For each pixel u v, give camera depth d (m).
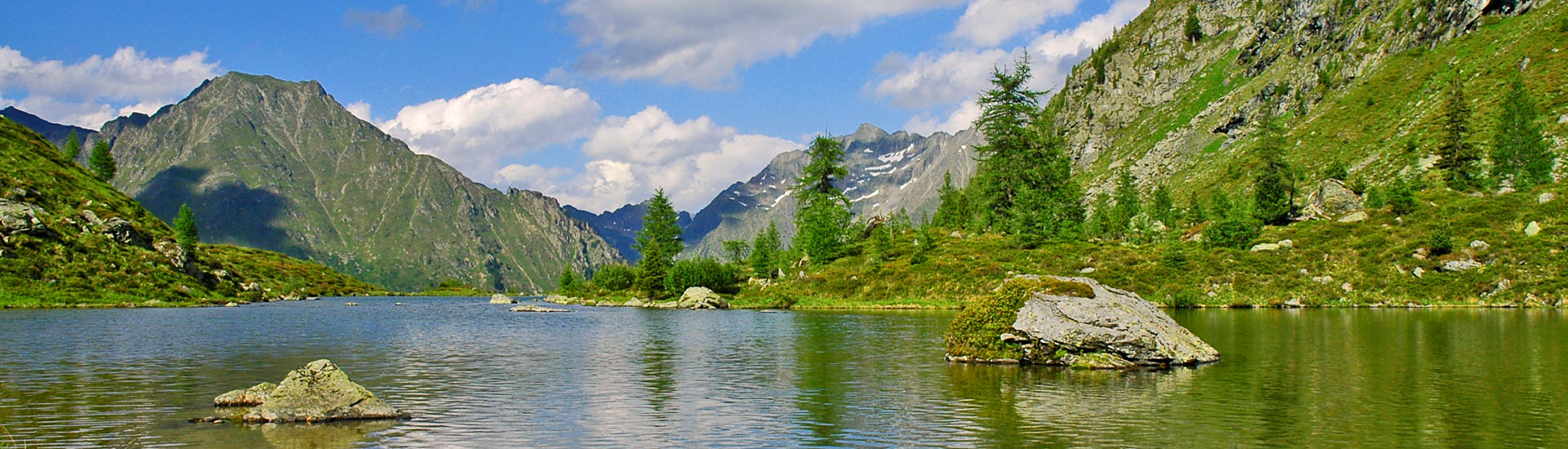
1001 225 116.88
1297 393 26.61
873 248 106.12
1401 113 146.38
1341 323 55.22
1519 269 75.31
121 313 74.62
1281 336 45.94
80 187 125.94
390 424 22.06
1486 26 154.88
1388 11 186.38
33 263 89.25
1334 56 190.50
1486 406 23.94
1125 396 26.33
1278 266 84.56
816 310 83.38
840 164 121.38
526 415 23.47
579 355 39.22
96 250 99.19
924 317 71.00
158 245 111.56
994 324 36.06
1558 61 126.50
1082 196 119.12
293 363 35.09
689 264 107.69
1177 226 119.31
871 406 24.92
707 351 41.00
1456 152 106.94
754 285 105.81
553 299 132.12
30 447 18.77
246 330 55.22
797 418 23.06
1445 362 33.72
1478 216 87.12
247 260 182.38
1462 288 74.75
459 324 63.88
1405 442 19.52
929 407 24.58
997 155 118.94
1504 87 129.75
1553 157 104.12
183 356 37.75
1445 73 149.62
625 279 125.69
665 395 26.95
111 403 24.56
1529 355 35.88
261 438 19.94
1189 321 58.75
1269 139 113.69
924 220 133.12
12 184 104.00
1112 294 37.09
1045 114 133.00
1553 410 23.22
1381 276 79.38
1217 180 168.50
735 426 21.97
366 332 54.09
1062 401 25.52
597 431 21.28
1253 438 20.06
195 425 21.50
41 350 39.50
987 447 19.47
